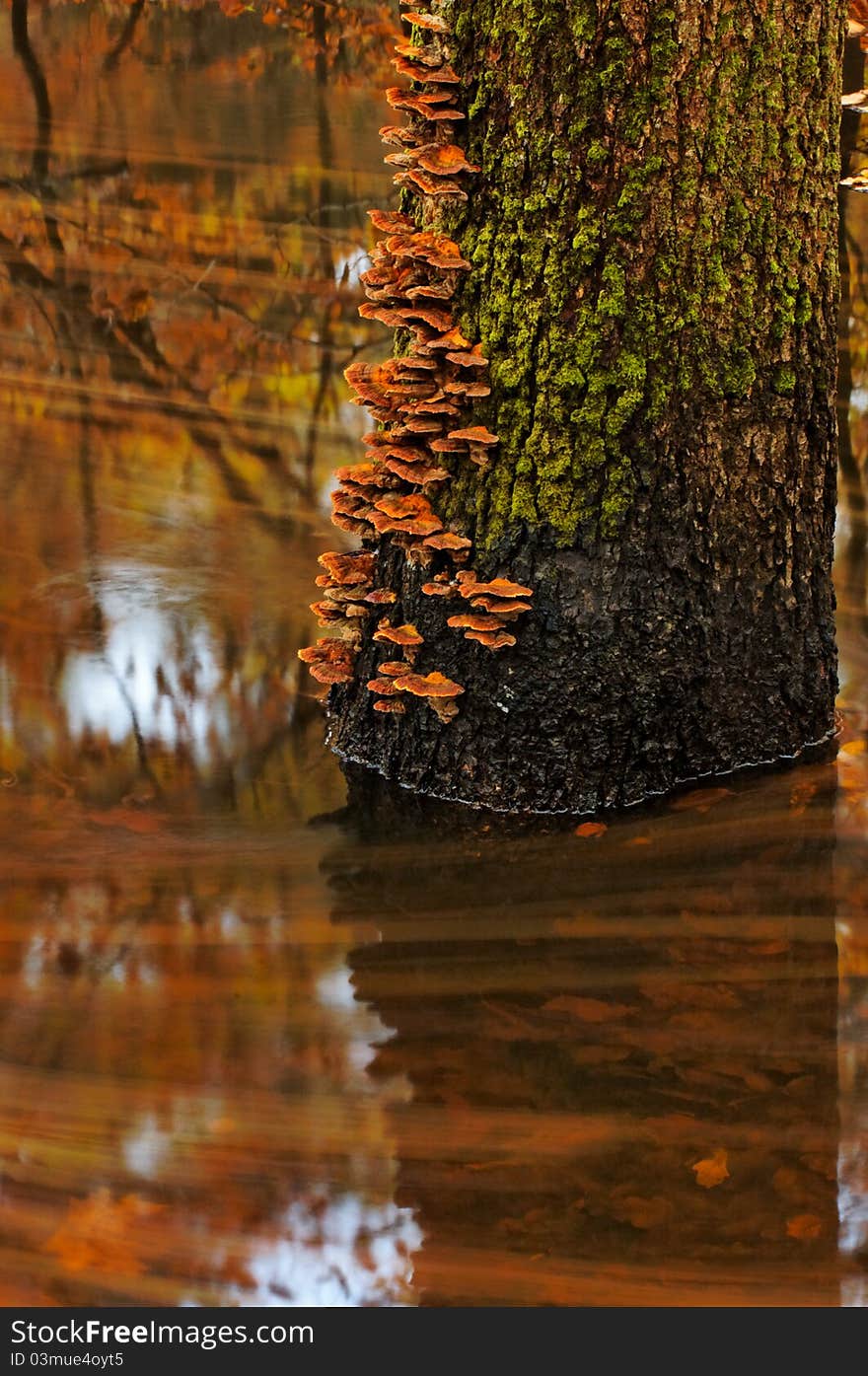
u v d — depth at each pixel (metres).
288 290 11.65
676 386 3.90
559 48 3.68
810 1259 2.60
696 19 3.65
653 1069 3.16
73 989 3.42
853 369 9.27
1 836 4.25
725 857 4.03
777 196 3.92
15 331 10.62
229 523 7.71
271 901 3.90
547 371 3.90
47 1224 2.67
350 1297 2.53
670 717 4.21
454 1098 3.06
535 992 3.46
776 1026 3.31
